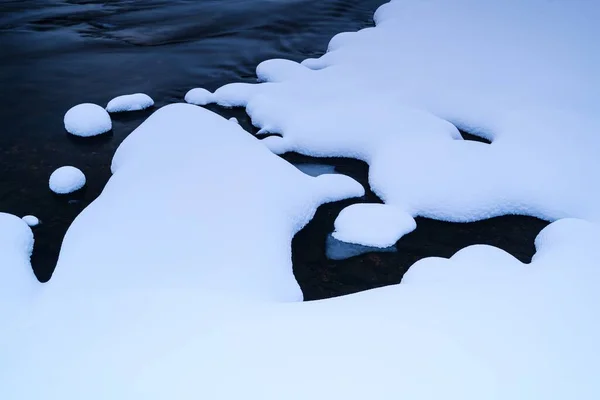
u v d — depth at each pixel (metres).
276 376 2.03
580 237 3.20
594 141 4.61
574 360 2.10
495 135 5.03
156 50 7.50
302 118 5.16
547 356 2.12
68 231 3.48
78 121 5.22
